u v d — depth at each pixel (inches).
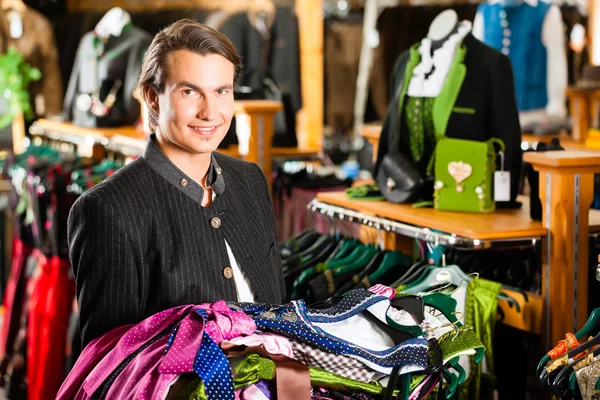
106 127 218.4
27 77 263.1
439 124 133.5
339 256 127.3
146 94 78.7
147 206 77.0
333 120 290.0
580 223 111.0
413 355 74.8
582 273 112.0
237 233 81.3
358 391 74.8
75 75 232.8
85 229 75.5
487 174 127.6
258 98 199.2
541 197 112.9
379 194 141.3
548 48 242.4
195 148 76.2
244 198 84.0
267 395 71.4
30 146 216.8
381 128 154.4
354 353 73.9
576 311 112.1
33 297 173.2
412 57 139.4
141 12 285.6
